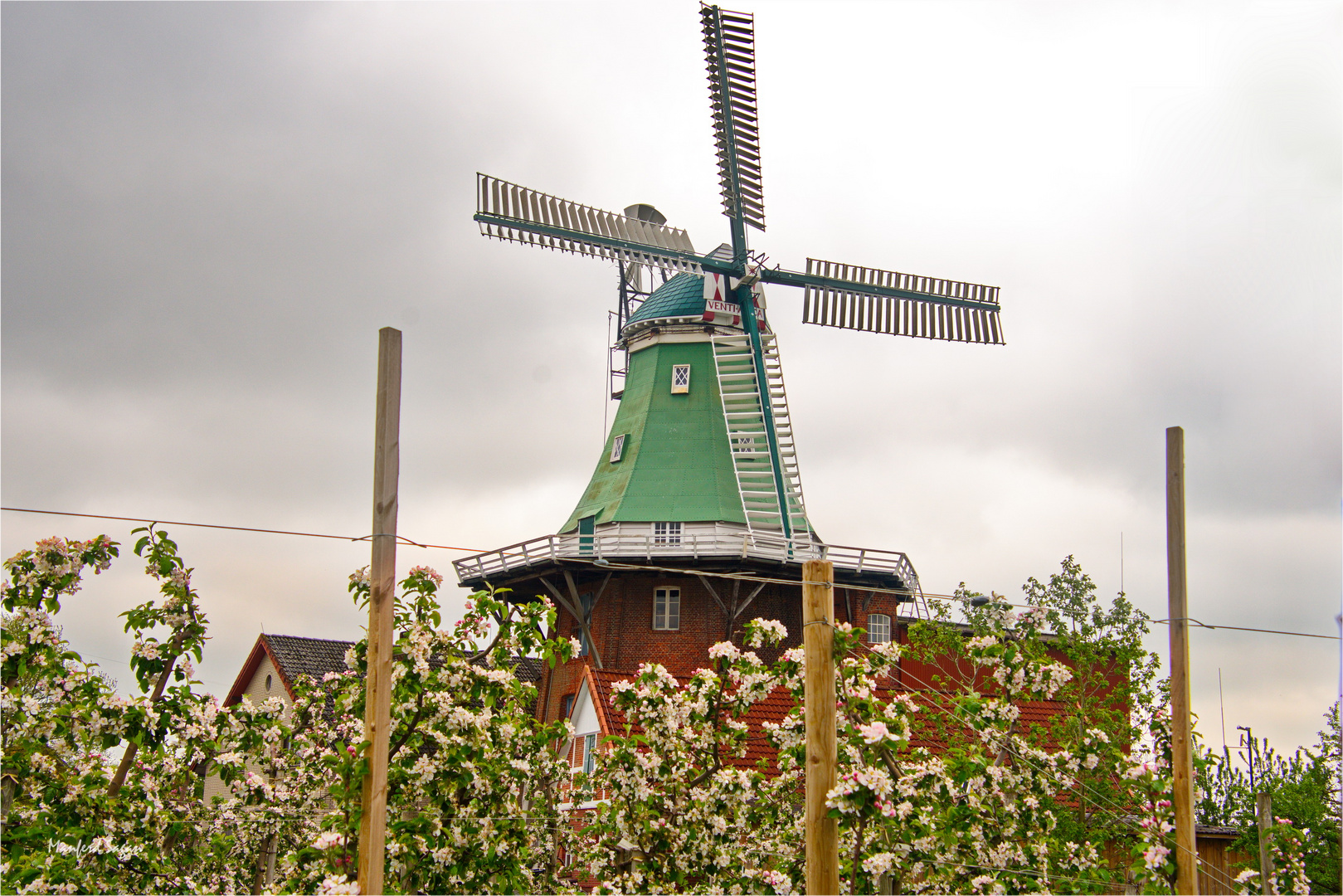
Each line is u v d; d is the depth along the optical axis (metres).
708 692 15.97
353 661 15.24
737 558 35.16
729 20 39.59
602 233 38.44
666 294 42.44
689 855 15.36
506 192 36.81
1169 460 16.03
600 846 15.97
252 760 19.88
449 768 14.27
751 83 40.53
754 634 16.17
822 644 12.73
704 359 40.75
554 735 16.09
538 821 16.83
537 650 15.45
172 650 14.98
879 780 12.43
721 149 40.59
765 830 16.44
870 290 42.94
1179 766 15.12
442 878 14.13
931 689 18.30
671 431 39.62
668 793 15.65
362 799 12.50
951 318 44.00
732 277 40.84
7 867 13.17
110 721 14.33
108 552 14.95
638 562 35.50
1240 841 23.38
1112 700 25.94
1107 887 17.27
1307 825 25.75
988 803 15.29
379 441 13.13
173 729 15.04
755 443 38.81
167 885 14.76
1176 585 15.67
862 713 15.16
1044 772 16.11
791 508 38.06
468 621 15.20
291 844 19.34
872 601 37.41
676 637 35.66
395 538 13.01
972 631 26.41
